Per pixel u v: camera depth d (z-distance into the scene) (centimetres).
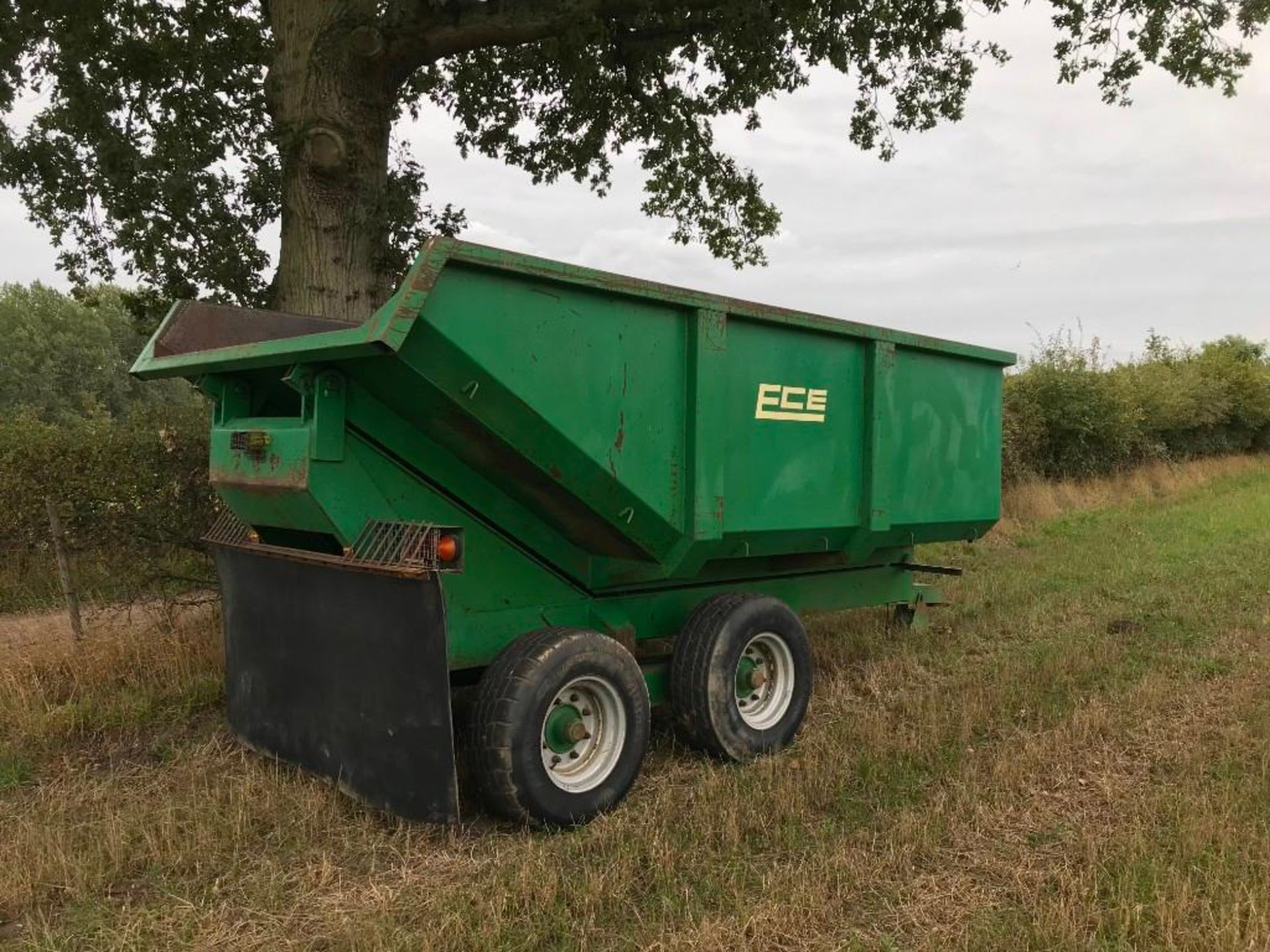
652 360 477
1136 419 2061
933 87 1317
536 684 415
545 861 382
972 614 882
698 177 1375
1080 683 641
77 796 464
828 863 374
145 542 717
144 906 358
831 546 620
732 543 535
